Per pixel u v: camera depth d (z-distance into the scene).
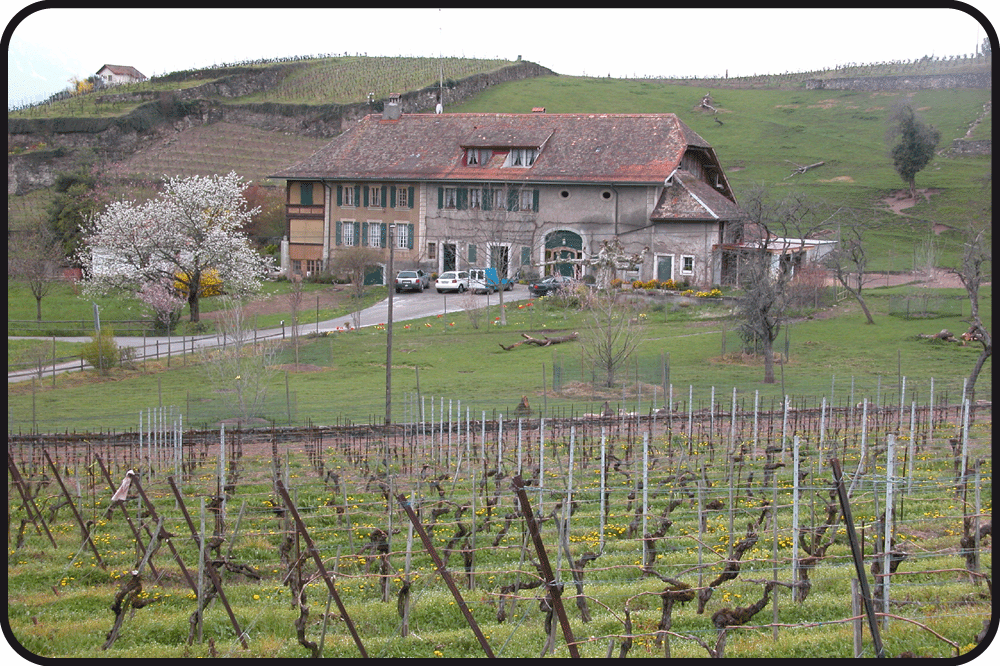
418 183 81.50
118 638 17.30
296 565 18.58
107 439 35.69
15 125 118.81
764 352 48.09
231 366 43.69
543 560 14.24
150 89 135.12
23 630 17.59
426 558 21.44
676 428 36.41
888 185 105.50
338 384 48.56
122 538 23.33
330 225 84.25
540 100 140.00
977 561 18.88
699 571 18.70
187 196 71.81
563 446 33.34
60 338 61.69
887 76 138.00
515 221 75.81
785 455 29.95
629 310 57.91
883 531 21.27
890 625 16.59
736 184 109.25
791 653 15.77
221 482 23.86
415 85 140.00
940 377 44.84
